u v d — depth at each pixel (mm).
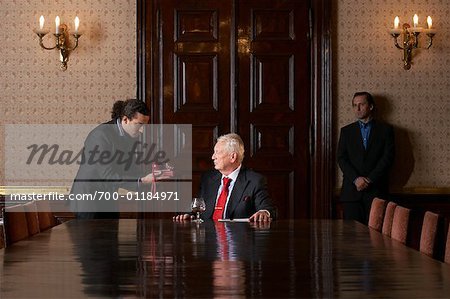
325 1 8922
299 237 5113
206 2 9008
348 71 8977
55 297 3090
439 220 4762
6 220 5117
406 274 3609
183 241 4891
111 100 8945
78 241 4938
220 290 3221
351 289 3240
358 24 8953
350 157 8742
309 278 3508
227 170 6309
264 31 9023
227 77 9031
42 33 8680
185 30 9008
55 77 8922
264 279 3482
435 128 8992
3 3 8875
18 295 3133
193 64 9008
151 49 8961
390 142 8727
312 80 8992
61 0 8922
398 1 8930
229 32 9016
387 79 8969
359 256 4211
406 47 8867
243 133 9023
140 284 3365
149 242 4852
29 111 8922
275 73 9023
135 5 8945
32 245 4742
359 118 8727
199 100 9023
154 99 8992
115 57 8945
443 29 8945
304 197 9023
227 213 6297
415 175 9000
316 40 8961
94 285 3348
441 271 3691
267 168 9031
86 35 8922
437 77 8969
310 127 9000
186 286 3312
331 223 6129
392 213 5602
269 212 6199
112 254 4305
